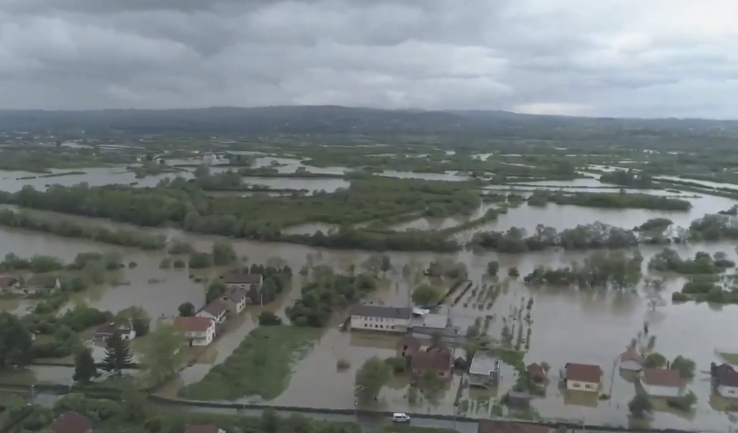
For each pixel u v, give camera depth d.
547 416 148.75
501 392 159.38
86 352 160.38
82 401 146.38
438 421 146.62
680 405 153.75
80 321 193.62
